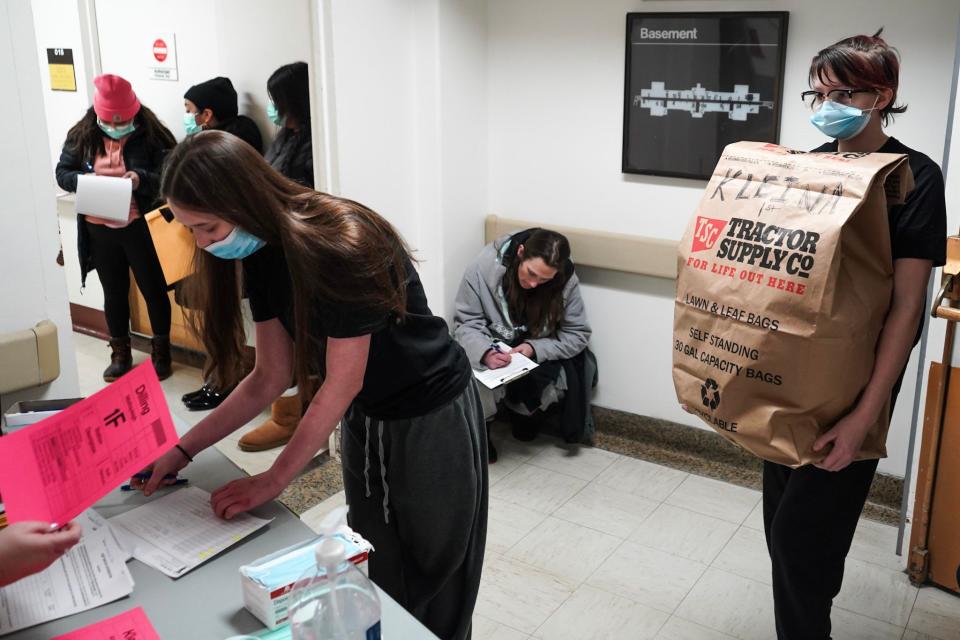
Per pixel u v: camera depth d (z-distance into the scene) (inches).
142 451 50.6
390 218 122.0
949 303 85.7
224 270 57.0
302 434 53.7
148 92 139.0
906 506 97.0
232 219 49.8
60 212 154.9
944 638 87.0
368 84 113.4
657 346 124.8
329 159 111.0
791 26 105.0
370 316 53.1
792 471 72.5
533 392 121.0
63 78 144.6
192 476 59.2
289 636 43.1
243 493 53.2
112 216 117.0
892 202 64.4
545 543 104.1
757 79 107.5
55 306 72.7
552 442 131.0
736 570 98.9
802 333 62.7
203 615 44.8
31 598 45.7
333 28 106.1
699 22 109.1
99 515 53.6
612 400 131.2
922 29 97.5
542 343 121.5
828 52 69.0
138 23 135.6
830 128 69.8
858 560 100.2
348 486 69.2
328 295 51.4
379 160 117.9
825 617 75.9
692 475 120.4
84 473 46.9
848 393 65.1
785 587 75.3
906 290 65.9
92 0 137.6
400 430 63.3
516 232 123.4
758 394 66.0
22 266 69.9
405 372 61.4
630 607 92.4
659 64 113.6
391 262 56.3
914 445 94.7
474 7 122.8
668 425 126.6
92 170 128.5
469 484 66.3
